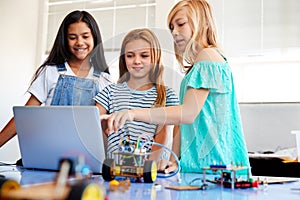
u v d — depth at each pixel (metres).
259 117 2.58
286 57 2.70
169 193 0.73
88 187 0.44
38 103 1.65
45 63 1.68
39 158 1.13
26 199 0.41
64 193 0.42
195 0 1.27
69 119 1.02
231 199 0.67
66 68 1.64
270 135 2.54
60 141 1.05
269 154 2.24
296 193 0.76
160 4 3.02
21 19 3.26
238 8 2.84
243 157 1.24
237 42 2.83
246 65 2.86
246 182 0.83
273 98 2.75
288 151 2.35
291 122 2.50
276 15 2.74
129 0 3.17
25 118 1.08
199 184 0.88
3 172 1.09
